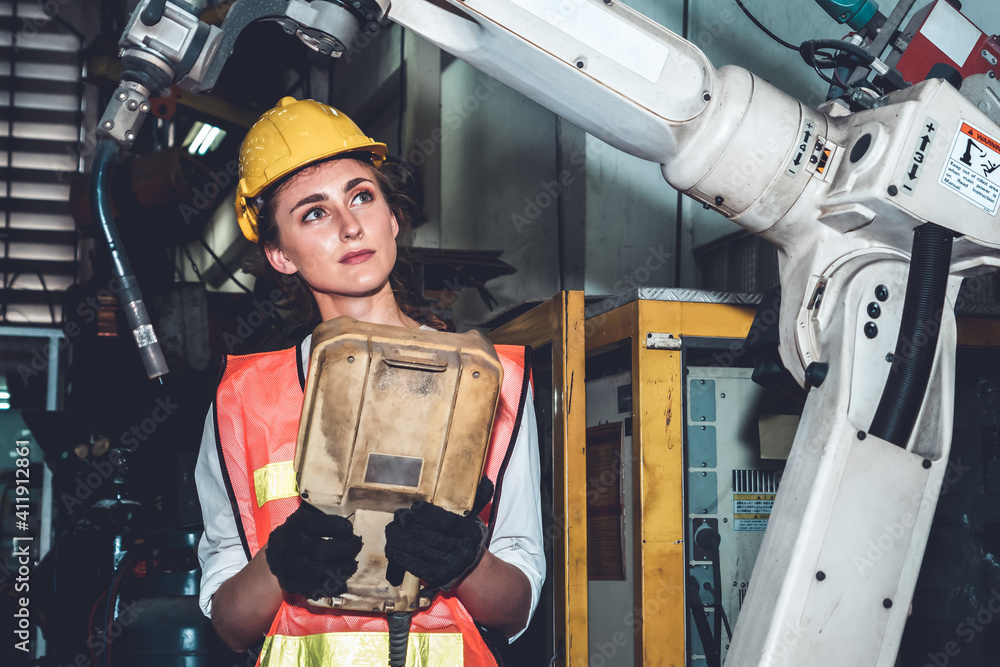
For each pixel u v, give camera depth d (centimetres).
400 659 82
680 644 142
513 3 95
